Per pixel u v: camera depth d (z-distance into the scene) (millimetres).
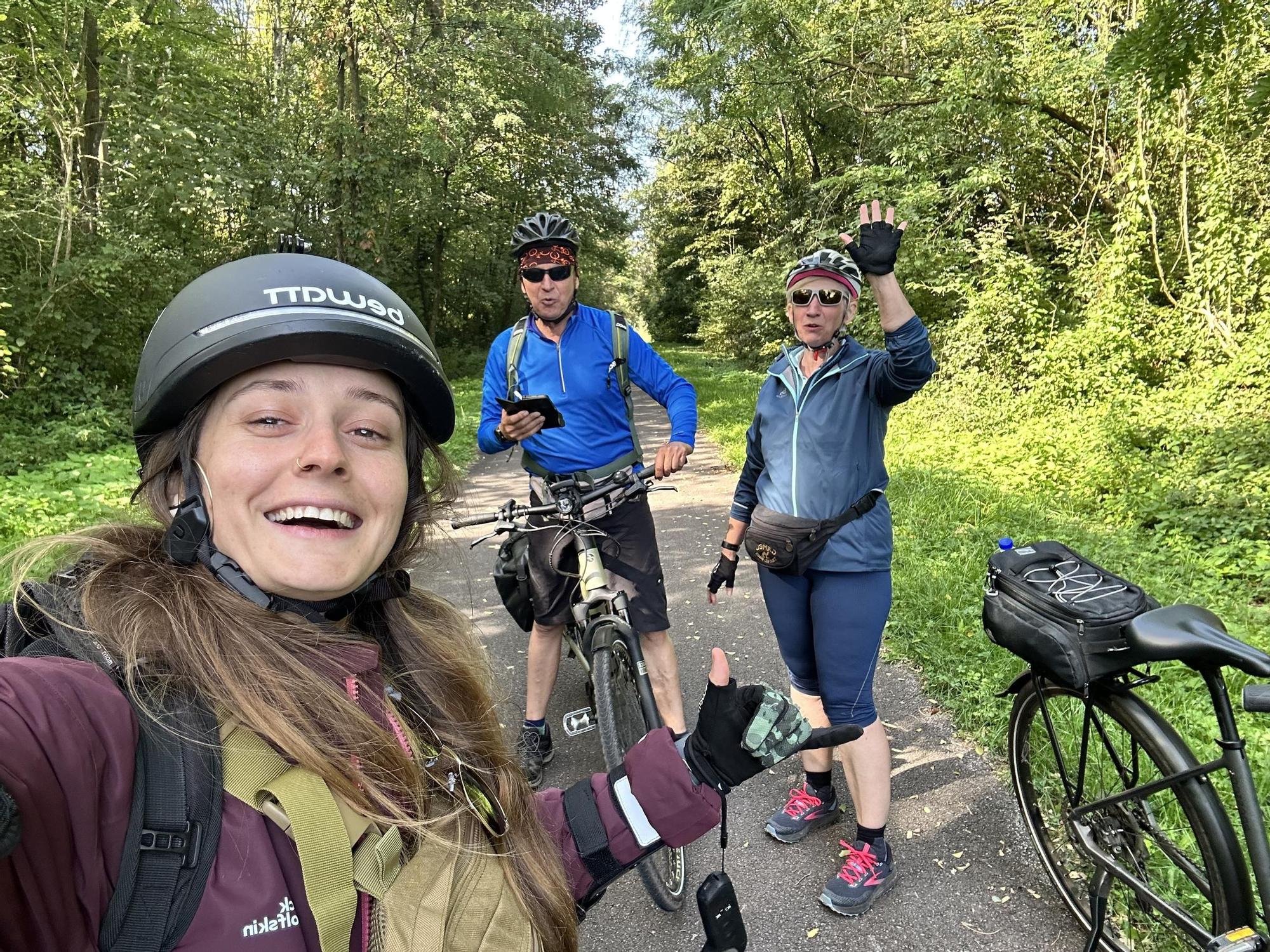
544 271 2703
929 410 10430
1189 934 1787
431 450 976
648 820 1000
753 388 16969
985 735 3076
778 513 2340
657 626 2814
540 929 859
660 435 11836
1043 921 2184
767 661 3951
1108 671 1791
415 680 956
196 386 761
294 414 773
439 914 726
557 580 2730
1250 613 4051
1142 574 4688
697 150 20531
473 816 856
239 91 15156
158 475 827
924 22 12148
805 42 13156
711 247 24297
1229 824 1660
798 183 17344
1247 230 8766
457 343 28703
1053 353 9555
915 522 5840
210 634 706
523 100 19812
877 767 2326
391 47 17188
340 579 772
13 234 9992
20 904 566
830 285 2291
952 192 11266
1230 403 7672
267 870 636
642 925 2295
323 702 733
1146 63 6168
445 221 23812
